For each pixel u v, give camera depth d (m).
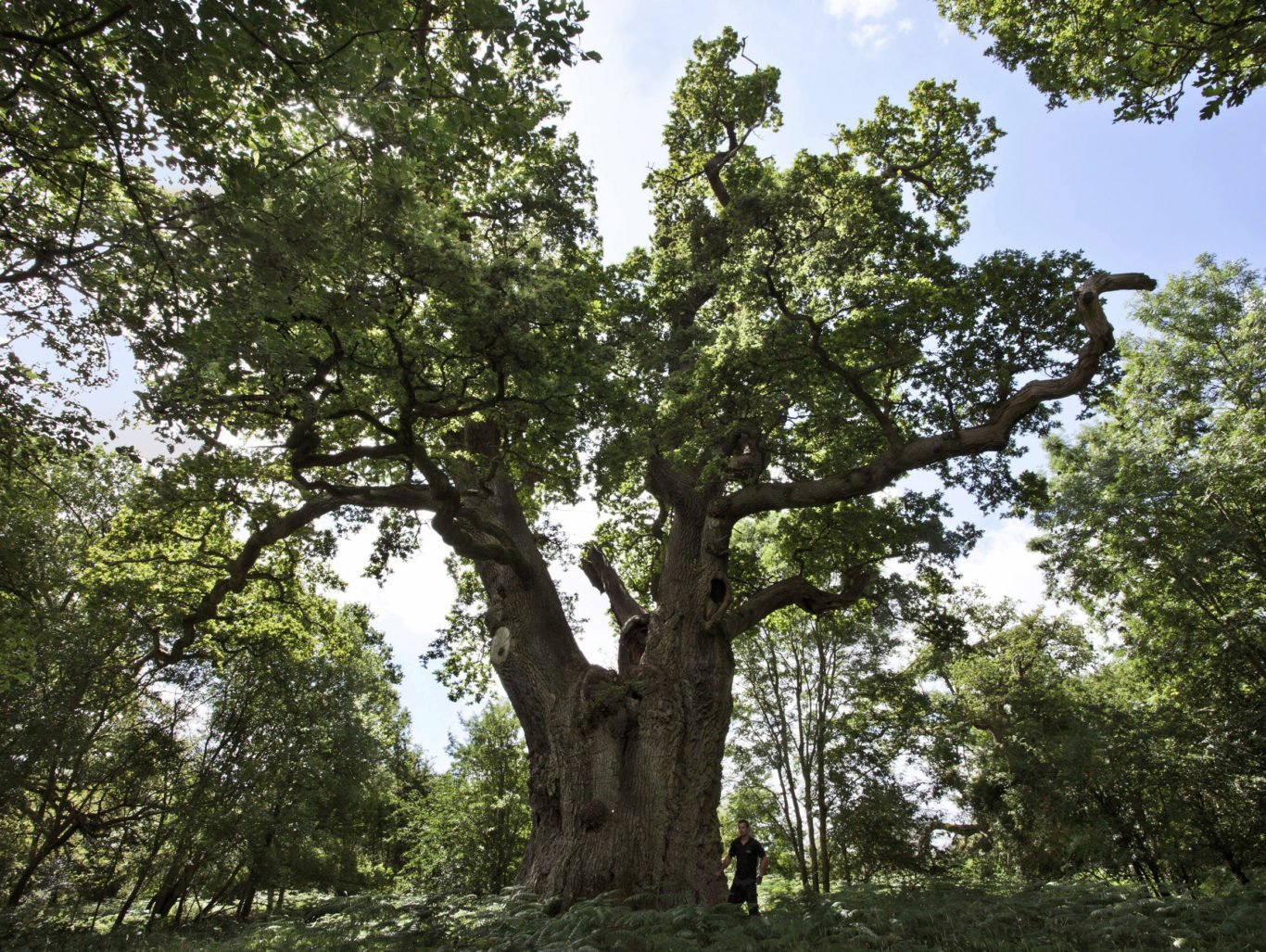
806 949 8.25
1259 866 17.28
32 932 13.45
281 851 21.16
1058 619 27.53
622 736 13.90
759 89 17.00
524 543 15.39
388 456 10.65
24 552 14.35
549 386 10.98
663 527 18.89
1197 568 20.83
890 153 15.70
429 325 11.05
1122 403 25.64
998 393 12.80
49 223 8.83
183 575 16.38
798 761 23.09
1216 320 24.11
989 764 23.00
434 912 9.77
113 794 19.97
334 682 24.95
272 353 8.82
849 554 18.19
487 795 24.80
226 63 6.64
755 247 12.46
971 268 12.55
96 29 6.54
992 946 8.09
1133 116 8.34
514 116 7.73
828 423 14.01
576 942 8.01
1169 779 18.08
